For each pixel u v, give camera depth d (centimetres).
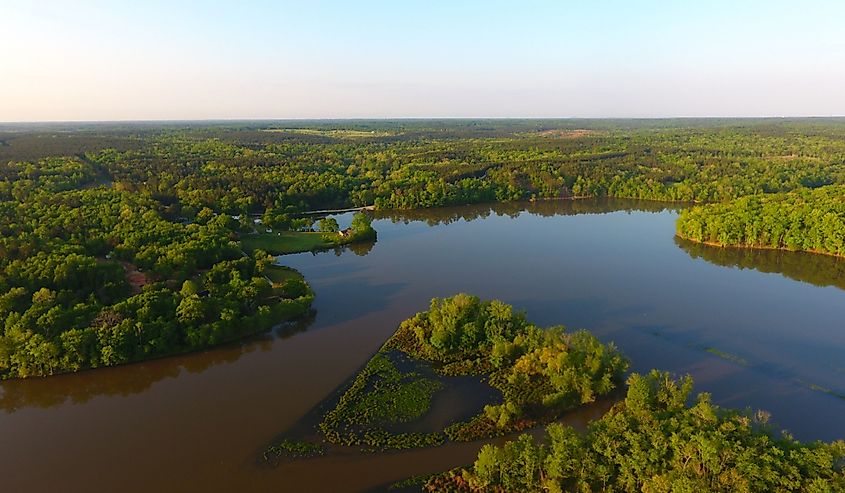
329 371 8950
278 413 7819
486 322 9406
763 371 8825
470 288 12825
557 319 10975
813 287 12606
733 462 5334
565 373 7950
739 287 12650
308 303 11381
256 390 8425
